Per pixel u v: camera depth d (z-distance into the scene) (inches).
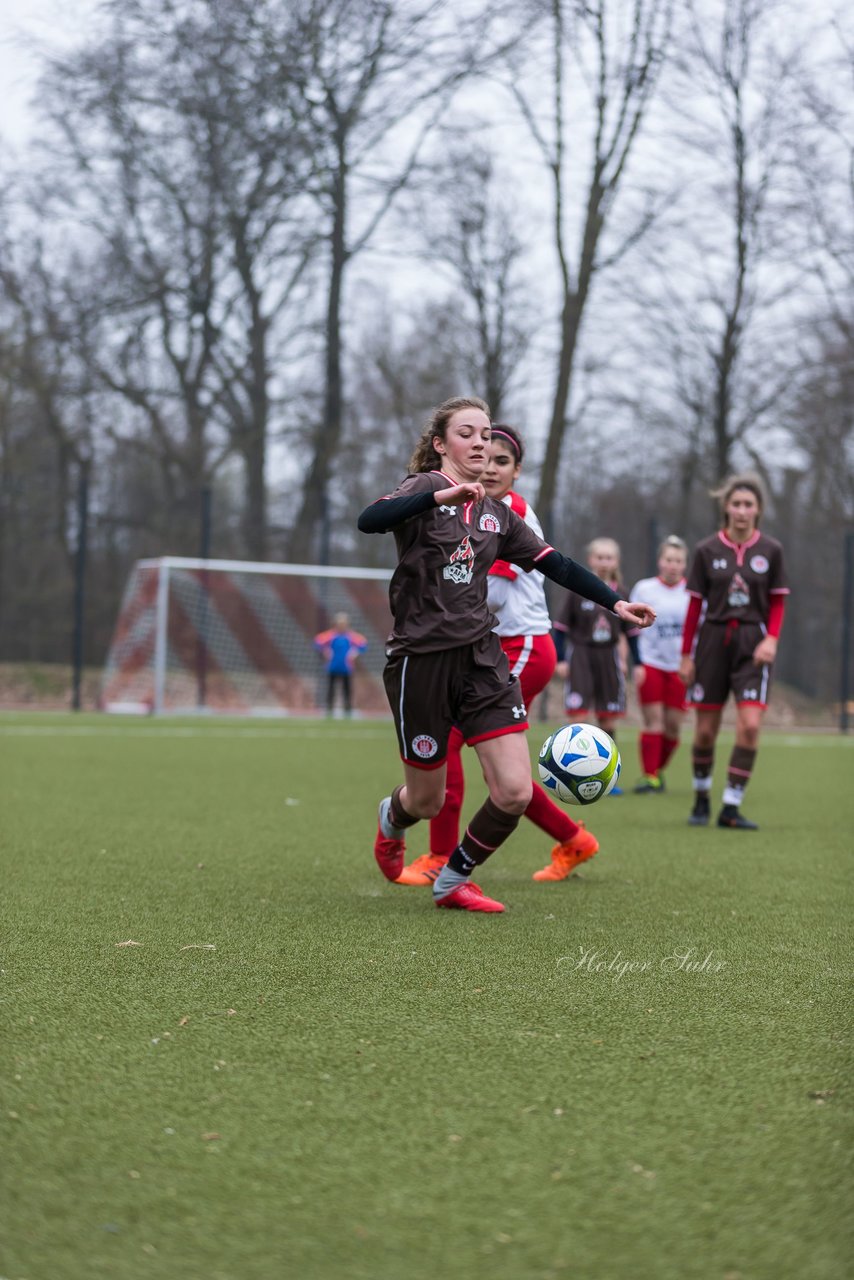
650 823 603.5
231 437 2386.8
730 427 2322.8
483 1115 186.2
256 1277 139.0
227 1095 194.1
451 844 409.7
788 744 1332.4
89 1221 151.7
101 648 1982.0
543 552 347.9
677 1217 152.7
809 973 279.6
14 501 2129.7
